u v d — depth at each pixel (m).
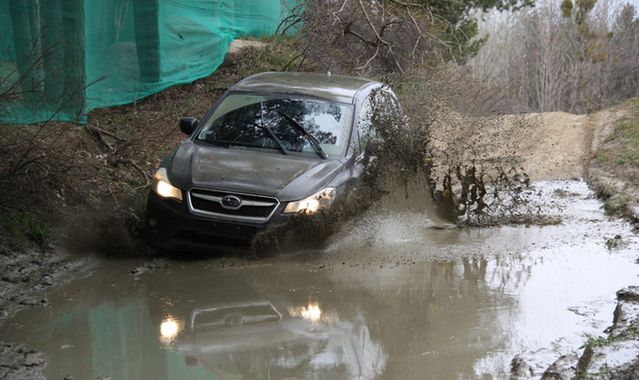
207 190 8.73
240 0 18.61
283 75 11.16
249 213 8.66
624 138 16.86
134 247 8.93
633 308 6.99
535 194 13.02
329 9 19.59
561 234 10.25
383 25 19.34
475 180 10.88
